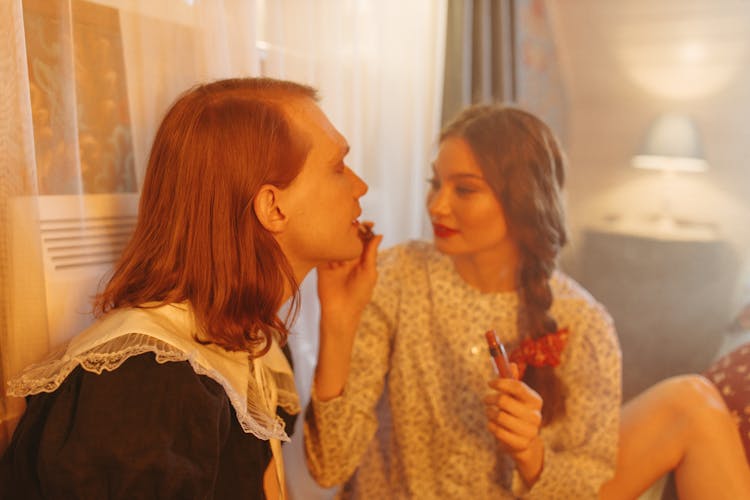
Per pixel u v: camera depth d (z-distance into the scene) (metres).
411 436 0.98
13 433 0.66
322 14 1.13
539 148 0.92
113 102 0.84
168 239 0.63
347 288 0.89
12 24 0.66
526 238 0.91
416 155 1.40
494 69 1.60
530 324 0.93
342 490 1.08
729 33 1.58
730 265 1.57
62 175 0.77
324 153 0.68
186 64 0.88
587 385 0.94
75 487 0.51
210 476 0.55
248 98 0.64
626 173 1.73
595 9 1.74
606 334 0.96
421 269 1.01
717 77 1.62
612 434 0.94
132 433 0.52
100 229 0.83
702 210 1.63
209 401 0.56
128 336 0.56
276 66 1.06
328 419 0.91
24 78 0.68
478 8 1.53
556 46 1.82
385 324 0.99
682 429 1.03
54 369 0.57
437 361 0.98
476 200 0.90
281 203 0.65
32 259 0.69
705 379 1.09
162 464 0.52
